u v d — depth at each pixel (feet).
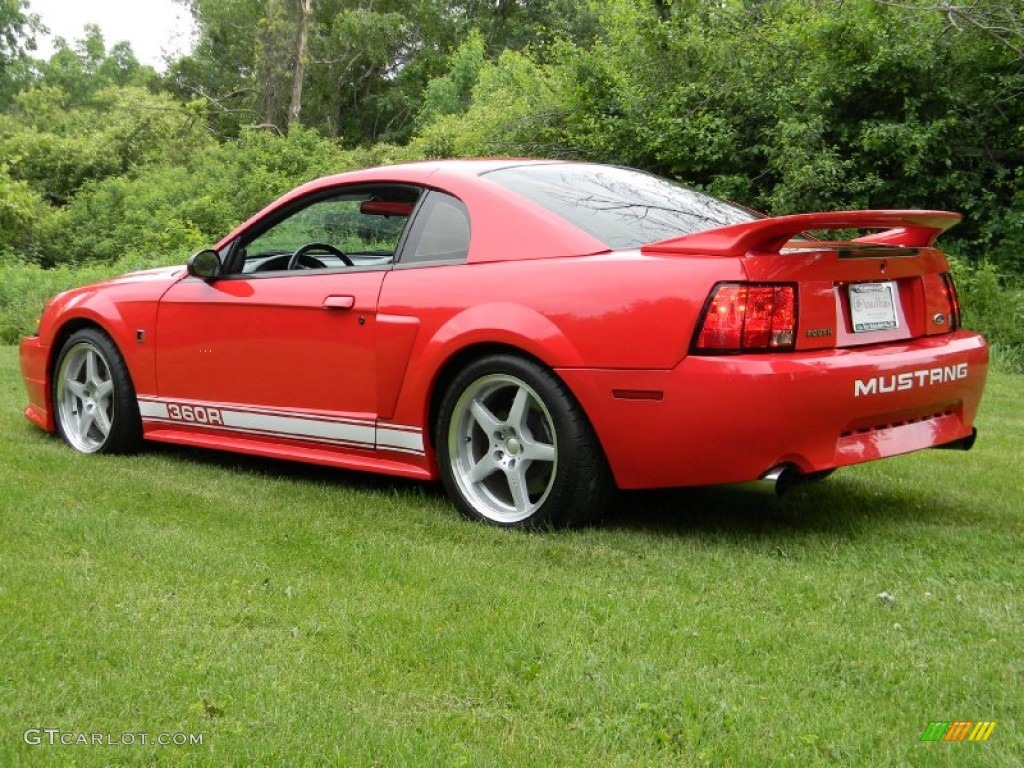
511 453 13.37
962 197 46.09
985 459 17.95
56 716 7.72
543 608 10.13
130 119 109.70
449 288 13.70
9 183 85.81
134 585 10.64
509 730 7.63
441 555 11.95
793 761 7.11
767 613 10.11
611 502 13.34
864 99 47.98
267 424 15.83
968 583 11.09
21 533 12.51
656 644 9.20
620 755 7.25
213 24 151.02
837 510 14.33
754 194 50.42
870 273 12.59
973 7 44.16
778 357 11.66
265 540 12.49
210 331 16.38
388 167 15.31
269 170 88.94
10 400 23.15
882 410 12.28
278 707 7.88
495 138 59.82
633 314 12.09
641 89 53.62
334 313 14.79
